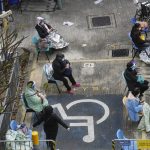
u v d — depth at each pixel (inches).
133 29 997.2
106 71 1002.1
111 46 1072.8
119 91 947.3
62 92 952.9
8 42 890.7
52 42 1056.2
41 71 1013.8
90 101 928.3
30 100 861.2
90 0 1235.9
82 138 854.5
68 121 889.5
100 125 876.6
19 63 1005.2
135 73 894.4
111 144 837.2
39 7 1214.3
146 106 853.8
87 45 1081.4
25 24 1159.0
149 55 1009.5
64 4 1230.3
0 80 765.9
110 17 1167.6
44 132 841.5
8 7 1214.9
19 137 798.5
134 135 853.2
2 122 813.9
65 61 940.6
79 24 1151.6
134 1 1214.9
